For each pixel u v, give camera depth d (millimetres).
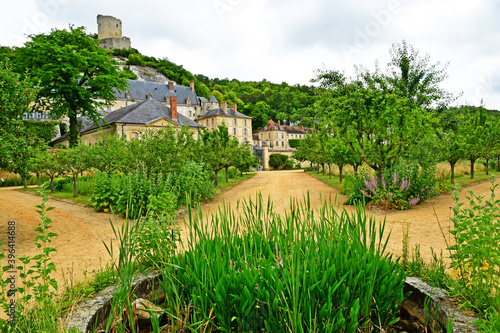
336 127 11133
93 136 43875
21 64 23500
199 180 12430
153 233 3441
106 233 7512
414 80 15305
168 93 74625
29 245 6359
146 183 9570
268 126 85062
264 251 2916
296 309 1973
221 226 2977
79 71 26250
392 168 10672
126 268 2398
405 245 3912
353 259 2371
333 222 2814
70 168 16500
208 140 19531
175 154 12070
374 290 2457
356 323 2084
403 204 9508
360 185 11094
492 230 2535
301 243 2627
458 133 15891
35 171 17469
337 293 2273
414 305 2842
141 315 2631
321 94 12062
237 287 2279
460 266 2664
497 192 11844
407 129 9812
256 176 34375
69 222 9016
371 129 10445
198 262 2562
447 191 12703
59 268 4797
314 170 44031
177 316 2348
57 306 2578
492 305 2312
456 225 2695
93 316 2504
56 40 25281
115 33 104438
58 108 24828
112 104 29938
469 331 2174
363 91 10422
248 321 2176
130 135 38844
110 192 10812
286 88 133000
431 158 12703
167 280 2572
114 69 28453
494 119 20562
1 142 6754
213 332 2352
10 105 6949
